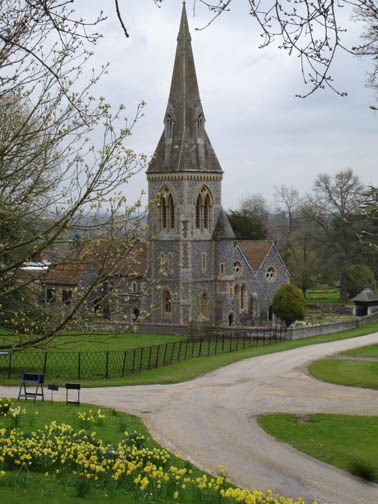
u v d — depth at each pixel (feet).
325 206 299.38
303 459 85.56
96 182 51.19
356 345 197.36
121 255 54.19
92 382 137.08
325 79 39.24
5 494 54.19
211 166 256.93
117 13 34.76
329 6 37.29
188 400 120.26
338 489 74.43
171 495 60.54
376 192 107.76
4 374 141.90
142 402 117.08
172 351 172.24
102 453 68.90
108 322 59.06
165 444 89.40
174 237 250.57
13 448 65.77
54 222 54.19
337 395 126.62
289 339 216.95
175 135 255.09
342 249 305.12
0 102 61.46
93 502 54.44
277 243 381.60
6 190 64.13
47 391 124.06
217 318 259.19
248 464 82.79
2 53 48.83
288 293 246.06
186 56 256.73
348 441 93.50
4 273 56.24
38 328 57.72
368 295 282.97
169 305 250.57
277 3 37.22
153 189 255.09
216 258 258.78
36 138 57.16
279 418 106.83
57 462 65.82
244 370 155.43
